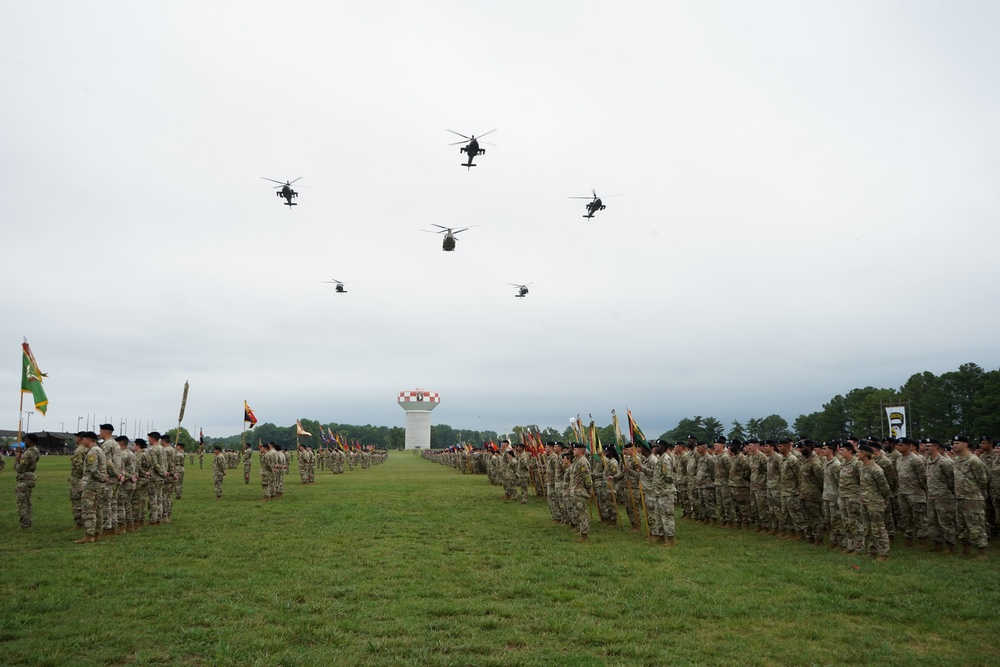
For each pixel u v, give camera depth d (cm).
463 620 904
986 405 6359
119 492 1694
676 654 768
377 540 1573
